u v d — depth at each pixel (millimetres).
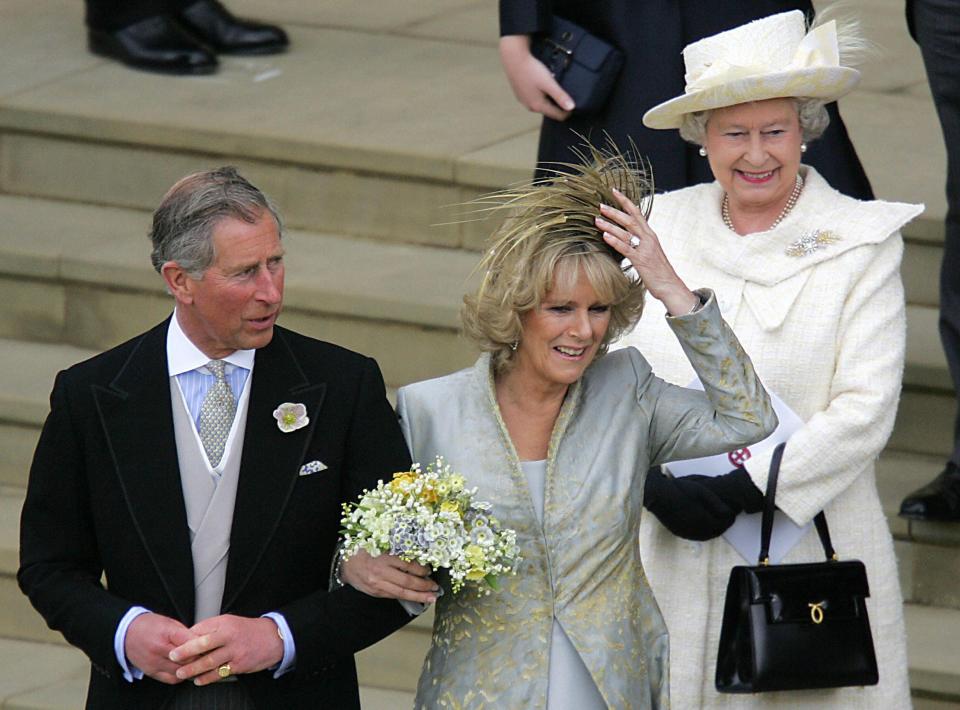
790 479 13148
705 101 13258
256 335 11305
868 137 22516
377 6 28359
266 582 11609
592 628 11383
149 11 24578
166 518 11508
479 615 11469
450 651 11555
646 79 16500
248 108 22844
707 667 13672
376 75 24641
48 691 17391
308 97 23453
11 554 18234
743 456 13352
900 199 20125
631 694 11422
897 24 27047
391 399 19250
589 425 11664
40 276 20844
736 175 13508
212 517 11578
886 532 13930
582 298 11125
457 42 26531
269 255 11148
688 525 13117
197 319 11398
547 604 11438
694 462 13484
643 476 11773
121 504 11539
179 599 11500
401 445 11758
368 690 17484
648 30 16469
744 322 13484
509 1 16734
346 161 21359
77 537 11797
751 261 13492
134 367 11672
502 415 11734
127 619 11445
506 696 11336
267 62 25062
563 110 16688
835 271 13320
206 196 11102
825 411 13328
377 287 19750
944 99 17062
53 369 20281
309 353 11844
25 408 19422
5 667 17906
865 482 13844
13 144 22656
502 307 11250
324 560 11875
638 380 11906
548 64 16750
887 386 13203
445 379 11938
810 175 13781
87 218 22062
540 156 17359
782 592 13055
